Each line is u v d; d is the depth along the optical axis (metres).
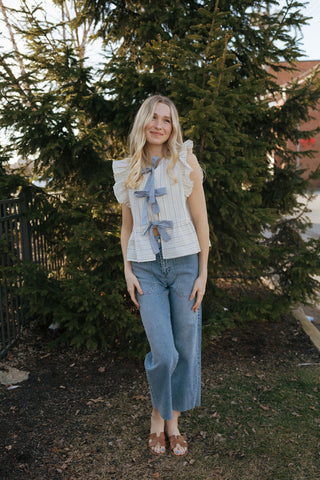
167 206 1.96
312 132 4.08
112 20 4.60
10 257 3.36
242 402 2.67
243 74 4.18
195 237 2.00
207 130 2.96
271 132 4.14
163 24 4.33
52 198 3.79
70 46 3.55
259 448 2.20
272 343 3.66
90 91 3.68
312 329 3.91
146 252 1.97
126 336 3.17
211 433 2.34
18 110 3.11
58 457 2.12
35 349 3.38
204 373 3.10
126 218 2.17
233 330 3.95
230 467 2.05
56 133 3.23
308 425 2.40
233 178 3.19
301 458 2.11
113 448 2.20
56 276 3.69
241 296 4.11
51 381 2.91
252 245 3.42
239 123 3.55
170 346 1.96
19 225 3.60
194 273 2.02
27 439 2.26
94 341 3.20
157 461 2.10
